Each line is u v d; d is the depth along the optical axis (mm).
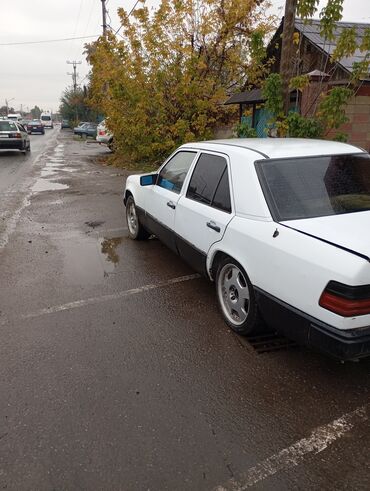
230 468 2391
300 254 2885
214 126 15609
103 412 2832
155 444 2559
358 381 3172
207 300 4551
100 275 5266
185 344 3674
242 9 13312
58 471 2371
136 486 2273
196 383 3145
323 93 8094
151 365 3365
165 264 5652
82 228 7555
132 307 4391
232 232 3604
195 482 2299
